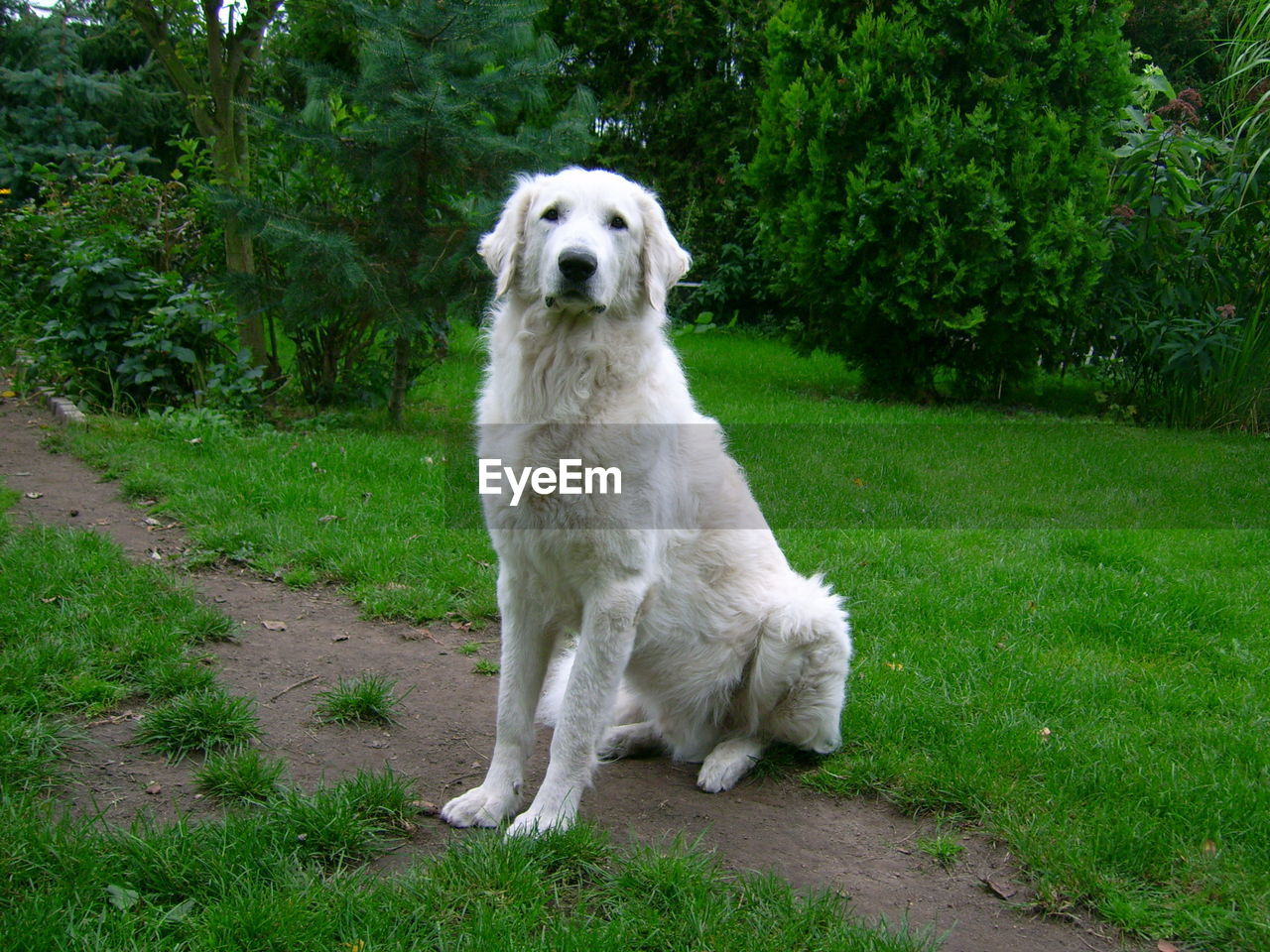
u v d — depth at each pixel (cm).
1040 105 999
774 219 1135
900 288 999
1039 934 235
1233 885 251
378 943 209
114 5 835
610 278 272
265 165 816
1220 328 988
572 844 248
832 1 1053
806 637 303
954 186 962
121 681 328
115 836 235
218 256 839
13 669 314
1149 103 1166
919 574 506
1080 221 957
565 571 270
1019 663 391
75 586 393
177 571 444
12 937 197
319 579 455
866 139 1014
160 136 1565
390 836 257
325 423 775
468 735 324
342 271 669
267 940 206
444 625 421
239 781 269
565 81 1602
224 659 362
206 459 621
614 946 212
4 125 1375
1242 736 336
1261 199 990
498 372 286
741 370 1237
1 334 930
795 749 327
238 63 797
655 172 1647
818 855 266
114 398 740
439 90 660
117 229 773
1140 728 342
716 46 1600
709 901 231
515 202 294
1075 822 278
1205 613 455
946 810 291
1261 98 991
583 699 265
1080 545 558
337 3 757
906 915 231
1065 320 1018
